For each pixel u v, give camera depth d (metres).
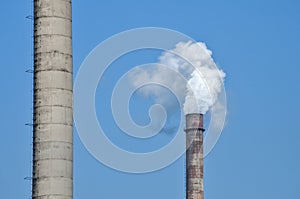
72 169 106.25
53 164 104.12
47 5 106.88
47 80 105.44
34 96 106.12
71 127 106.50
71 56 107.81
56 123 104.88
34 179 104.56
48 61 105.81
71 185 105.69
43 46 106.19
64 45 106.88
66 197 104.56
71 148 106.25
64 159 104.94
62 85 105.88
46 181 103.75
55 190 103.75
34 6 107.81
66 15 107.75
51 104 105.06
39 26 106.75
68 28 107.75
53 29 106.44
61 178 104.38
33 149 105.44
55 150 104.38
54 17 106.69
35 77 106.25
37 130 105.12
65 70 106.44
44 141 104.56
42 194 103.69
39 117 105.19
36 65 106.38
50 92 105.19
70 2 108.81
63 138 105.12
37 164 104.50
